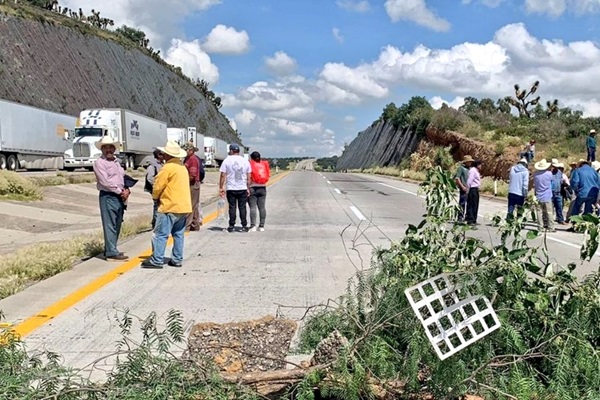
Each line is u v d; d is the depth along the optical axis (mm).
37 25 61000
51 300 6816
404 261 4324
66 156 38844
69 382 3455
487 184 29016
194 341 4926
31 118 37156
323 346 3973
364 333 3898
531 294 4043
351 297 4852
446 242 4676
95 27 84000
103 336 5547
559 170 16281
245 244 11219
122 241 11266
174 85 94750
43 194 19859
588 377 3662
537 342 3904
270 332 5172
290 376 3775
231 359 4469
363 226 14062
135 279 8008
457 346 3693
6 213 15070
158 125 50188
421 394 3752
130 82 76938
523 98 47406
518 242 4656
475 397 3709
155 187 8742
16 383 3326
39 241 11648
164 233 8758
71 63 63844
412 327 3814
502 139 37781
